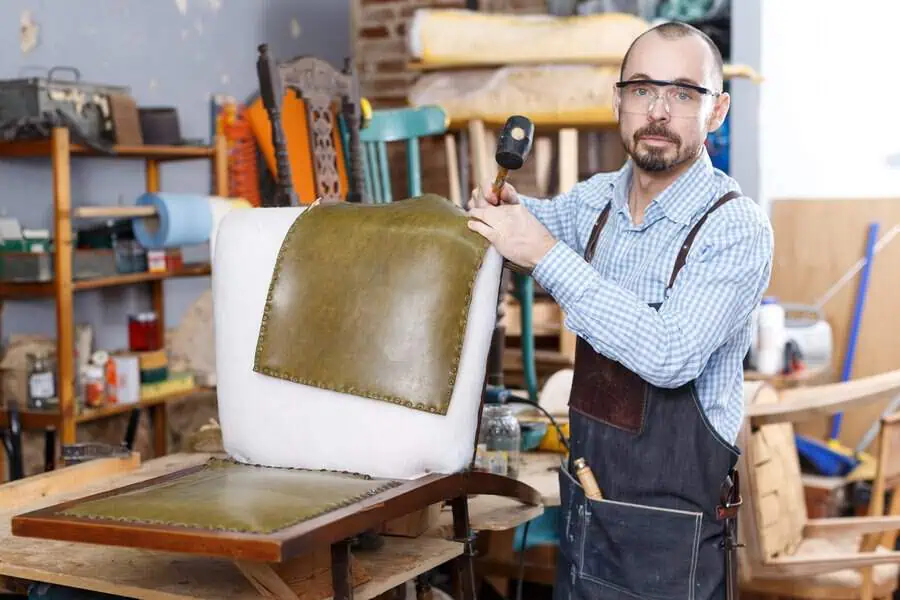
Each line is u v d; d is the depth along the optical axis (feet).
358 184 10.57
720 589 6.33
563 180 14.23
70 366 11.76
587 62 13.91
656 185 6.39
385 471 6.25
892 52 14.78
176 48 15.07
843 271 15.17
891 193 14.97
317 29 18.07
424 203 6.57
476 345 6.24
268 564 5.64
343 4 18.76
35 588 6.63
